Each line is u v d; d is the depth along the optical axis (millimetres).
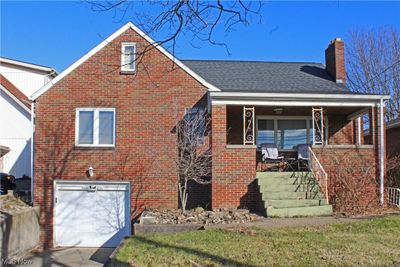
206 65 20734
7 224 14258
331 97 15977
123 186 17328
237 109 17391
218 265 8180
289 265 8047
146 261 8719
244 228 11320
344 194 14719
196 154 16453
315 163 15094
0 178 20750
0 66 29109
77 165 17312
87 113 17516
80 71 17609
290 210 13234
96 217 17312
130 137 17328
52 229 17203
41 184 17297
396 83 33031
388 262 8102
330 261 8219
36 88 29281
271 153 17328
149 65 17547
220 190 15133
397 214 13172
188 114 17344
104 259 15086
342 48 19219
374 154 15641
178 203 17016
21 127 24953
